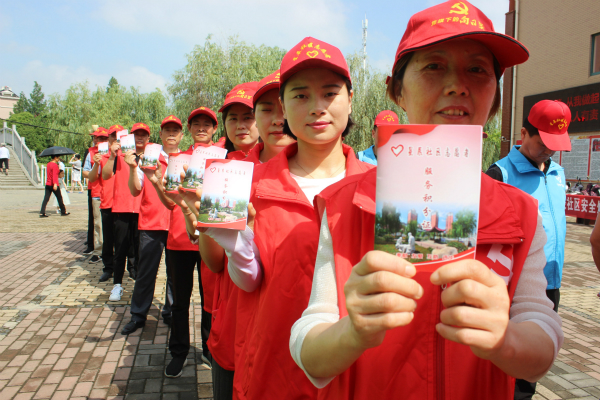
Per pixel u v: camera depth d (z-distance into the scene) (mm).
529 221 928
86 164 7039
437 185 721
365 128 16484
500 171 2752
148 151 2746
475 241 718
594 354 3668
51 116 29922
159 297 5094
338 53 1508
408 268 677
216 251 1778
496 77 1109
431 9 996
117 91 31453
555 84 13070
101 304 4742
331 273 995
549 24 13172
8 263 6570
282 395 1429
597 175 11961
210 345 1833
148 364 3350
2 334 3896
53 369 3258
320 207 1085
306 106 1518
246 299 1613
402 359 912
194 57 20359
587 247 8352
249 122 2766
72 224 10789
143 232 3910
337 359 806
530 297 911
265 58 20547
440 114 984
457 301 648
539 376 812
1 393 2910
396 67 1100
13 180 22828
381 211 748
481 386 892
